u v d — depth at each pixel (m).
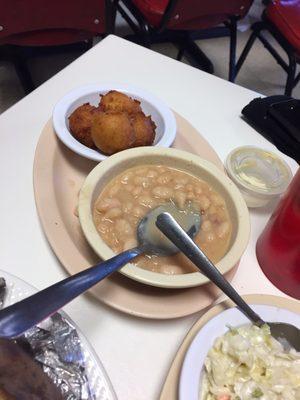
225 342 0.48
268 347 0.50
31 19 1.24
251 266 0.64
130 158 0.64
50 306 0.42
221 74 2.17
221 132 0.83
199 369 0.46
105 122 0.67
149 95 0.79
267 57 2.34
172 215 0.62
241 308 0.51
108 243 0.58
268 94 2.14
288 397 0.46
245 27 2.45
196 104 0.88
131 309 0.53
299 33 1.58
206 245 0.60
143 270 0.51
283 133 0.83
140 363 0.52
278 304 0.56
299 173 0.56
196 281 0.52
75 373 0.45
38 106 0.79
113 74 0.90
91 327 0.53
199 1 1.49
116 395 0.47
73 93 0.76
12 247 0.59
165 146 0.72
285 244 0.58
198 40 2.31
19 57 1.74
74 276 0.46
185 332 0.55
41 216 0.61
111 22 1.36
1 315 0.39
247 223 0.60
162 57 0.97
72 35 1.37
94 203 0.61
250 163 0.74
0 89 1.70
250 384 0.46
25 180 0.67
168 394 0.47
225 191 0.64
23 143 0.72
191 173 0.67
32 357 0.44
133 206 0.62
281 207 0.59
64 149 0.72
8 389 0.37
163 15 1.44
